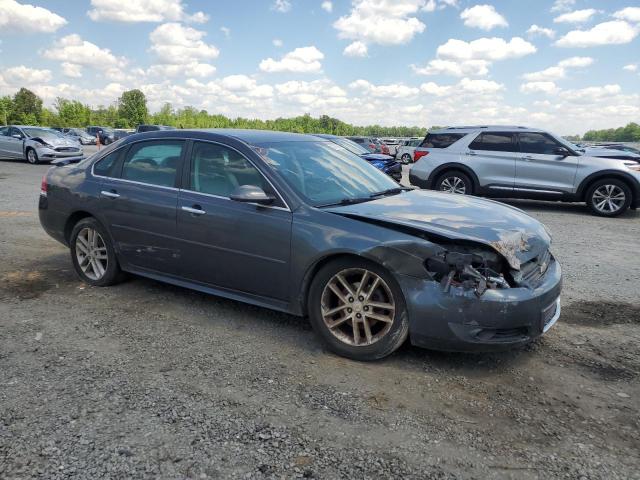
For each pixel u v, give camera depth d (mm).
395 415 2938
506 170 11516
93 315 4430
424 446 2654
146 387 3207
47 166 20016
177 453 2564
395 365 3553
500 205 4359
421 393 3188
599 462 2545
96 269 5191
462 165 11844
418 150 12609
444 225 3480
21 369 3426
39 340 3898
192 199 4332
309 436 2723
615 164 10664
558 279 3736
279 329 4164
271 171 4016
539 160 11219
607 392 3232
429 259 3332
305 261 3709
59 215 5367
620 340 4027
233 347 3818
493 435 2762
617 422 2900
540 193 11281
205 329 4148
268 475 2418
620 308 4750
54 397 3070
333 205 3898
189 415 2900
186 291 5074
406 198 4273
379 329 3621
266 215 3910
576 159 10961
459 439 2719
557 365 3592
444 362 3605
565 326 4309
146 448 2600
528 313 3322
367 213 3680
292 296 3861
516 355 3734
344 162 4746
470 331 3277
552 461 2549
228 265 4156
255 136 4516
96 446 2609
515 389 3256
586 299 5000
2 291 5031
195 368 3475
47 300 4797
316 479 2395
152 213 4566
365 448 2633
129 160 4938
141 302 4754
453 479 2412
